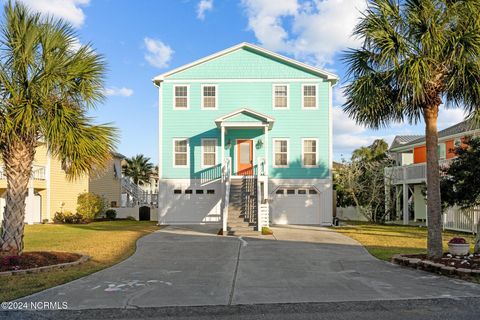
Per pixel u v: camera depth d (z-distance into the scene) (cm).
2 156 1034
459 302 698
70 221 2678
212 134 2423
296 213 2386
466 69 948
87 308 681
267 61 2434
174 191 2419
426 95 1012
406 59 959
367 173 2781
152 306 692
